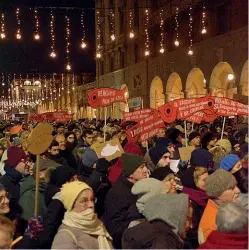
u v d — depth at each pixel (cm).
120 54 4950
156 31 3969
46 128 552
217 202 467
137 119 1080
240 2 2728
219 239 347
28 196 591
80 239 436
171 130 1123
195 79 3550
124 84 4775
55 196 495
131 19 4488
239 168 577
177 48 3575
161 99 4062
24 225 579
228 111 1073
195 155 643
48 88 10025
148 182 463
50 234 471
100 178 656
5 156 871
